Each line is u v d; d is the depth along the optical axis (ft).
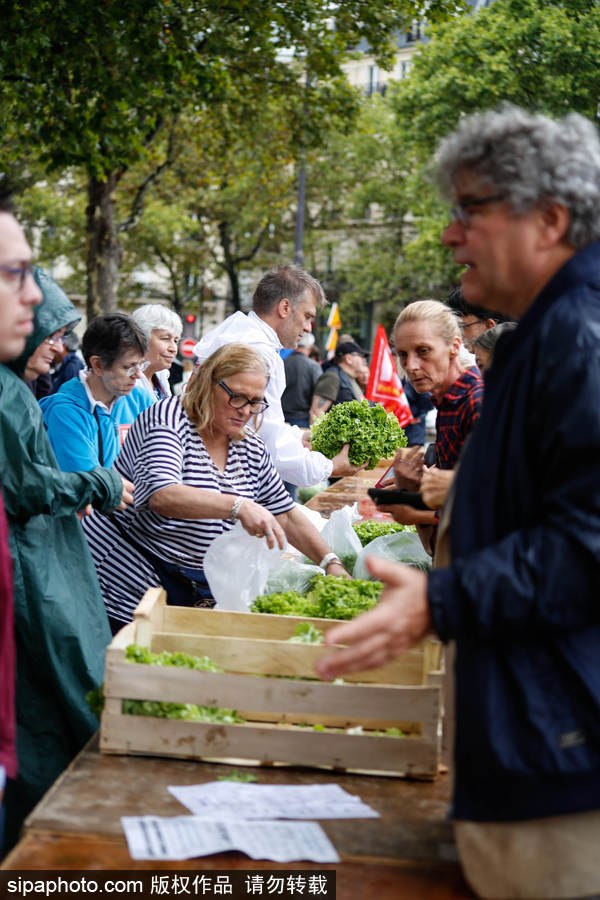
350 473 17.30
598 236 5.77
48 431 13.34
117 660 7.14
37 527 10.10
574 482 5.25
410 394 27.35
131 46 37.68
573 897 5.30
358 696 7.05
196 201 114.32
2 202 6.56
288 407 30.07
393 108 86.79
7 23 34.65
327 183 128.47
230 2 43.27
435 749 7.04
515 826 5.36
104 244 54.90
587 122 5.89
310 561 13.08
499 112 5.99
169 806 6.42
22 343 6.62
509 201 5.67
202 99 48.70
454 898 5.62
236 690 7.11
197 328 140.56
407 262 131.95
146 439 11.22
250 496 11.57
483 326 14.82
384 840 6.17
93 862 5.68
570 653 5.28
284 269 16.05
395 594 5.42
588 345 5.32
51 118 41.24
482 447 5.71
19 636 10.04
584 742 5.22
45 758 10.25
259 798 6.54
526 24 70.23
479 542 5.62
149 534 11.46
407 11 47.32
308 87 55.11
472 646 5.48
